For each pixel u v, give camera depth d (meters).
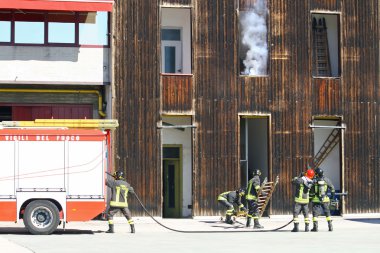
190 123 59.94
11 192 43.09
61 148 43.59
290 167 58.06
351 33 59.66
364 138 59.50
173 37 59.94
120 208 45.81
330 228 48.12
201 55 57.19
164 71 59.66
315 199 47.88
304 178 47.66
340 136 59.16
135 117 55.88
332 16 61.62
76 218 43.56
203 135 56.97
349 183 59.03
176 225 52.09
